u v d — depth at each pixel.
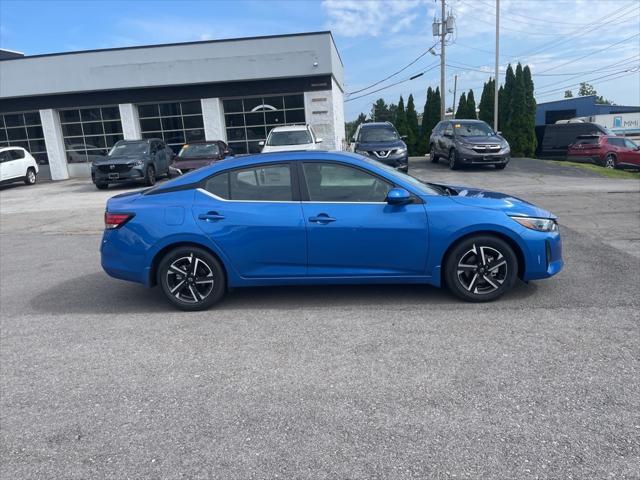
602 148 22.17
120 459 2.83
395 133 17.16
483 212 4.86
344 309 4.99
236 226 4.93
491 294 4.97
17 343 4.52
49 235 10.09
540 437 2.85
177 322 4.88
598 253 6.72
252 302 5.32
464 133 18.95
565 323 4.41
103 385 3.67
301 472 2.65
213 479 2.63
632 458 2.65
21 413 3.34
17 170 22.64
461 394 3.33
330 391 3.45
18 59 24.77
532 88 31.19
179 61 23.97
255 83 24.09
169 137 25.44
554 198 11.63
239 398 3.41
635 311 4.62
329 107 24.03
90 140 26.17
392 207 4.90
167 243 5.00
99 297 5.81
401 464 2.68
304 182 5.02
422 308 4.92
